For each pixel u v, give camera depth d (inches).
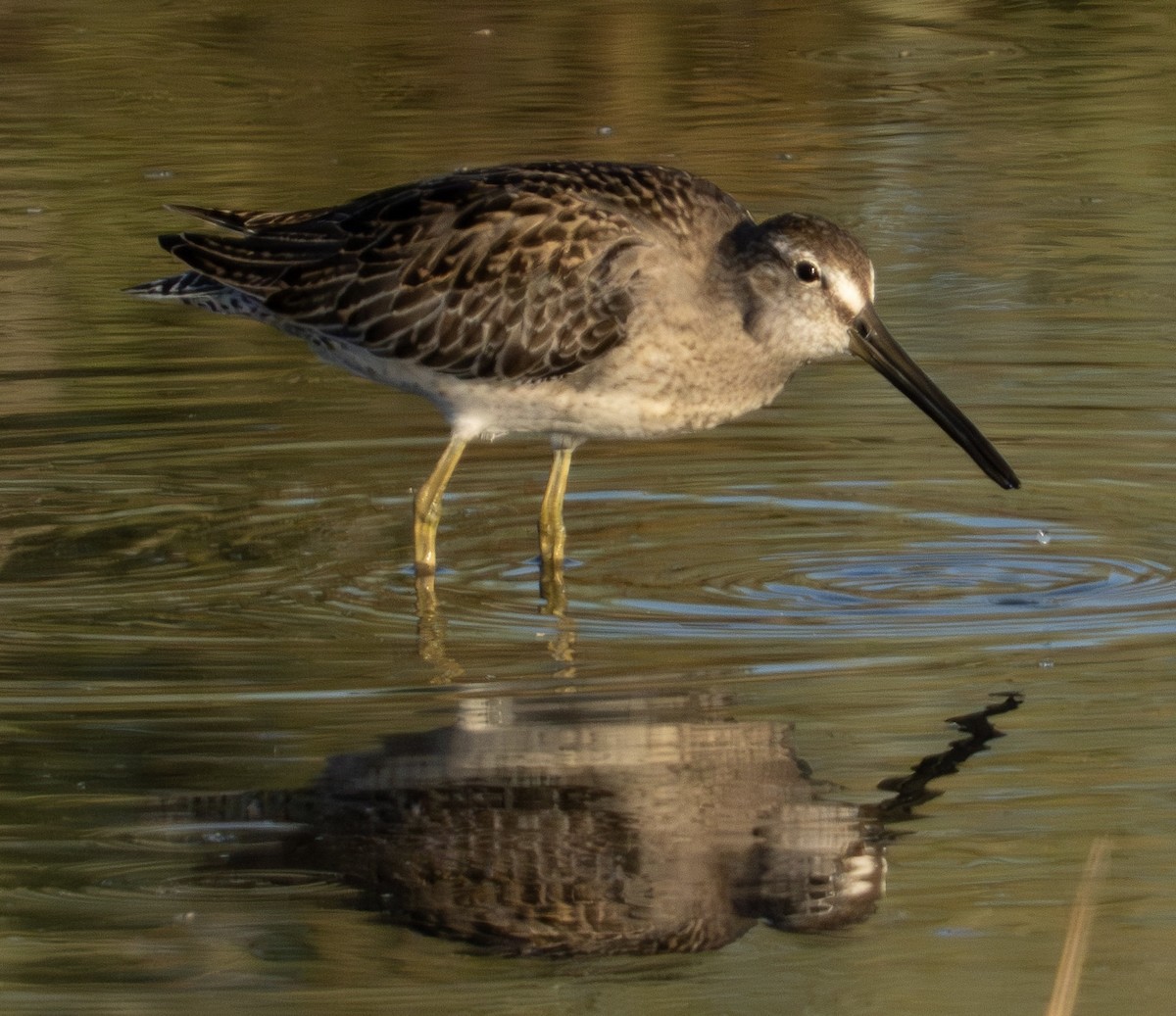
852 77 960.3
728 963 303.1
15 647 436.8
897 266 718.5
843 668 418.0
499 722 388.2
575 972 301.0
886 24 1046.4
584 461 584.7
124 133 885.2
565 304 499.2
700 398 510.3
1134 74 954.7
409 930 315.0
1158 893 320.5
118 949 308.5
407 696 403.9
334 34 1026.1
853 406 618.8
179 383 638.5
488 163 825.5
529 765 366.9
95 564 494.3
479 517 539.2
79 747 378.9
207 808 352.5
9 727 388.5
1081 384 616.1
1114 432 581.3
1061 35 1029.2
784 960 302.0
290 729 386.0
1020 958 302.2
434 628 449.7
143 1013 290.7
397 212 515.5
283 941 308.5
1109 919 313.3
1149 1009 286.4
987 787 357.4
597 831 342.0
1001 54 999.0
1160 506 530.3
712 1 1065.5
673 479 565.0
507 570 494.9
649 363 502.9
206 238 526.0
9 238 759.7
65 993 296.2
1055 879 325.4
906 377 504.4
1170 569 484.1
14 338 674.2
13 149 862.5
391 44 1010.7
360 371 529.3
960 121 893.2
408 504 545.6
